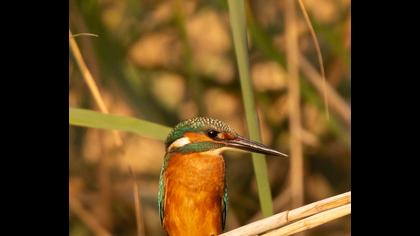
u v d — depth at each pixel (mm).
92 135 10883
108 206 10805
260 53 10906
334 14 9711
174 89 11148
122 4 10781
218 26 11227
